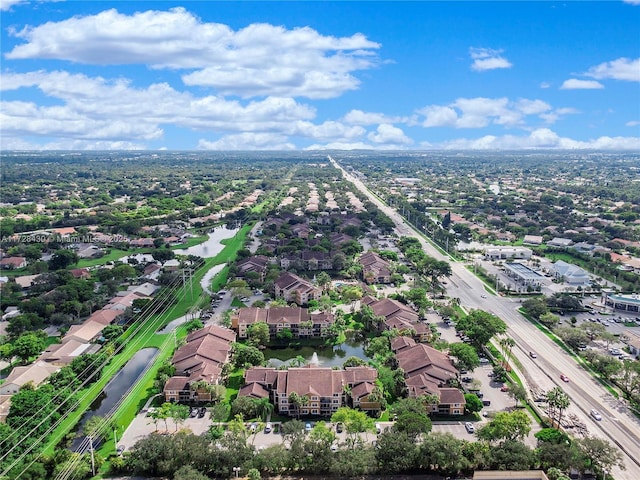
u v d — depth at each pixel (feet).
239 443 591.78
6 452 590.55
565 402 648.38
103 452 616.80
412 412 646.74
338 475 583.17
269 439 645.92
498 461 576.20
